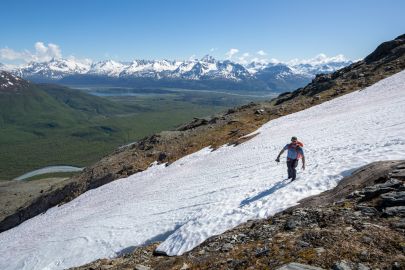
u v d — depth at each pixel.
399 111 33.47
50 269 29.08
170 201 33.56
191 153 61.75
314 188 18.77
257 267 12.05
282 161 30.64
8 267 35.81
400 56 74.06
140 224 29.28
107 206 46.34
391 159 18.38
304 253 11.60
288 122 57.25
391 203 13.02
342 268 10.23
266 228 15.26
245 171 32.81
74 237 34.53
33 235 47.62
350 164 19.95
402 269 9.66
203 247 16.20
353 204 14.32
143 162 65.50
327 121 45.44
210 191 29.86
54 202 69.50
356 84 69.12
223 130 69.56
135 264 18.67
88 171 72.12
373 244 11.02
